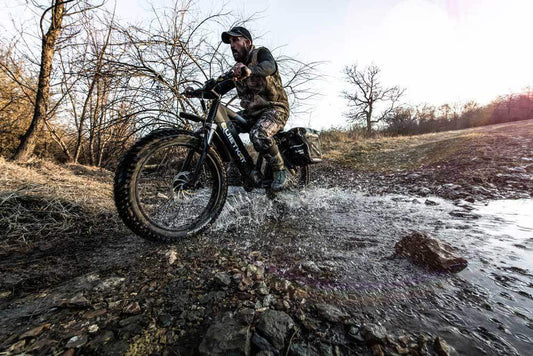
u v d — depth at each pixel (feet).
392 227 6.25
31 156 15.21
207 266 4.45
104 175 14.79
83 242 5.89
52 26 15.64
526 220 6.19
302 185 11.16
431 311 3.13
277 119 7.64
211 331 2.77
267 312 3.07
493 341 2.62
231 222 7.11
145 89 16.71
